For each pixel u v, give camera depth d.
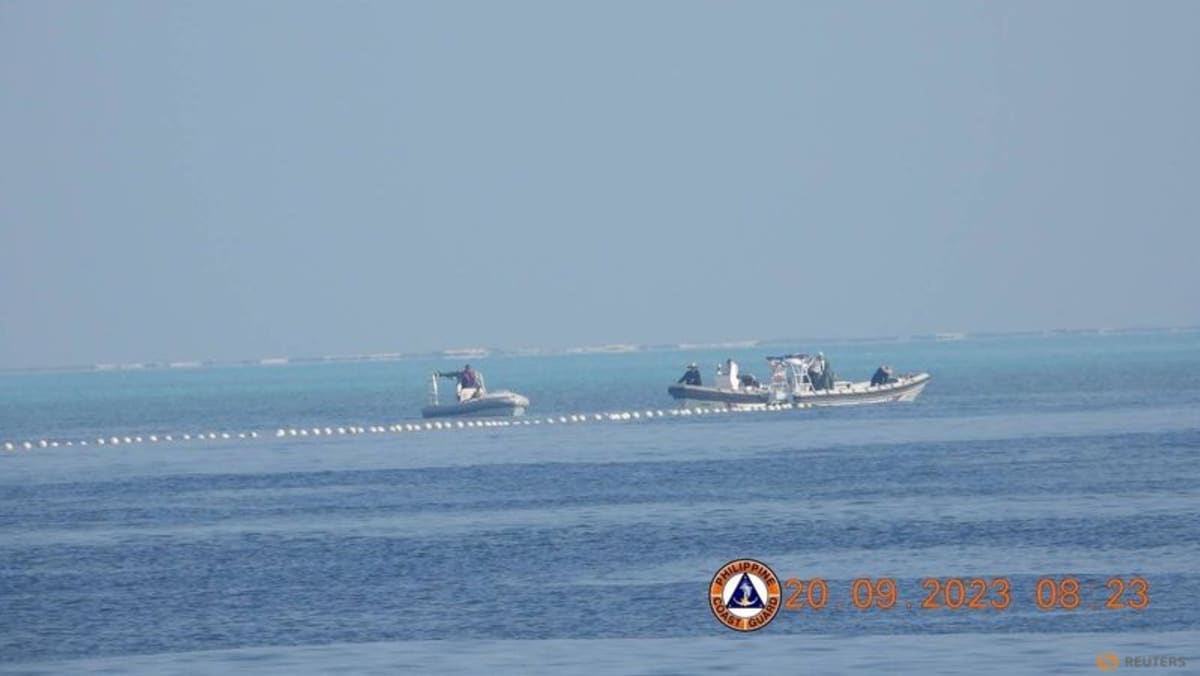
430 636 137.00
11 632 143.62
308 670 126.19
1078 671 120.25
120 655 133.88
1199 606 140.50
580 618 142.25
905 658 125.12
